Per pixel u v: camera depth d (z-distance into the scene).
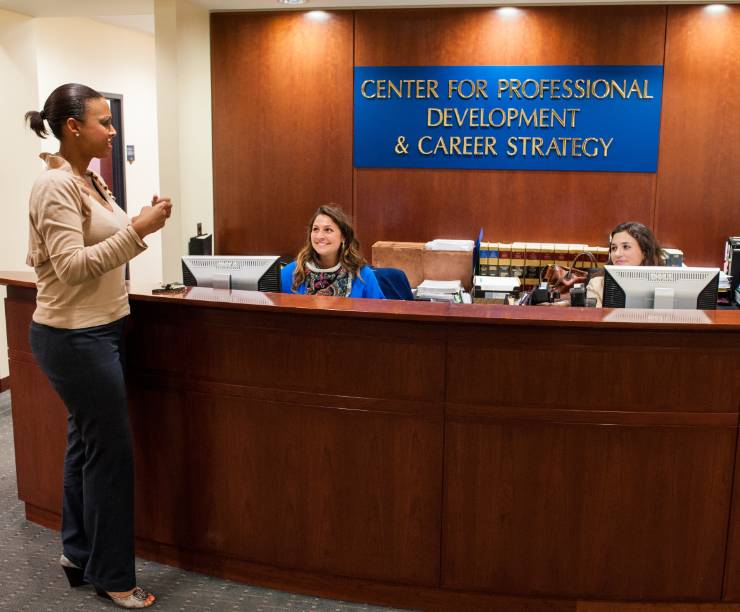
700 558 2.82
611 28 5.17
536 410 2.76
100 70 7.86
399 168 5.54
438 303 2.92
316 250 3.84
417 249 5.37
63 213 2.60
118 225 2.81
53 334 2.73
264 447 3.01
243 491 3.08
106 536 2.90
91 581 2.98
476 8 5.27
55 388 2.81
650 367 2.70
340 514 2.97
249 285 3.38
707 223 5.27
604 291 3.16
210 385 3.04
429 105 5.43
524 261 5.31
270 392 2.96
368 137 5.52
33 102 5.83
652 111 5.21
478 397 2.78
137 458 3.23
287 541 3.06
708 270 3.08
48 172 2.66
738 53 5.08
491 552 2.88
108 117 2.78
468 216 5.52
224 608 2.98
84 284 2.71
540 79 5.28
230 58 5.57
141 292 3.06
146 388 3.15
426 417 2.83
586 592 2.87
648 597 2.86
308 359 2.89
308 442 2.96
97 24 7.76
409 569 2.95
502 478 2.82
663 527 2.80
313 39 5.46
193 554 3.23
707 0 5.01
